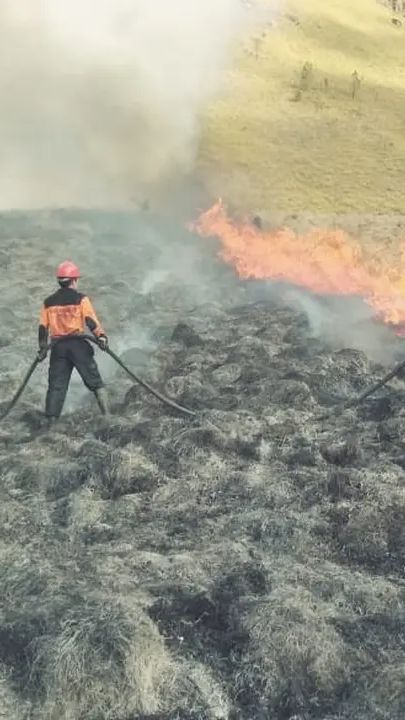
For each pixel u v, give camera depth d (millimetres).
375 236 20688
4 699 4062
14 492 6367
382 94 48375
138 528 5797
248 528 5695
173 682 4164
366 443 7129
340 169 35062
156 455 6816
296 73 50531
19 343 10586
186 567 5098
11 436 7543
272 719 4027
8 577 5000
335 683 4199
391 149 38312
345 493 6062
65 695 4039
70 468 6559
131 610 4441
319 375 8695
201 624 4574
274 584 4879
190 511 6008
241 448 7004
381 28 65500
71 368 7770
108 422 7520
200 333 10883
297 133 41031
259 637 4371
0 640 4402
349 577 5066
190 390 8391
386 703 3992
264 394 8328
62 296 7648
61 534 5695
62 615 4441
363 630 4531
